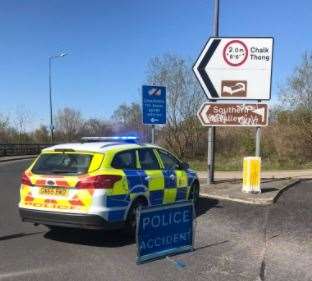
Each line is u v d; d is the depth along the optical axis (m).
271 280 6.86
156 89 17.45
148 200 9.84
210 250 8.38
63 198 8.78
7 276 6.91
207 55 16.59
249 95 16.50
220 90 16.61
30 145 53.88
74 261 7.72
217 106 16.47
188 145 37.12
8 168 29.05
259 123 16.25
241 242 8.98
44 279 6.79
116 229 9.38
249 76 16.50
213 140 17.50
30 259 7.81
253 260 7.82
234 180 19.09
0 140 57.72
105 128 71.06
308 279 6.92
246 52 16.47
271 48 16.39
